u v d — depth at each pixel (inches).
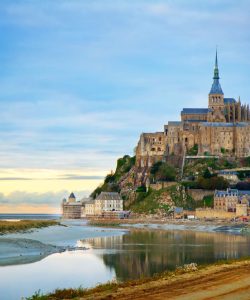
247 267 3073.3
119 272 4037.9
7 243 5654.5
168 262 4722.0
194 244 6904.5
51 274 3860.7
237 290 2279.8
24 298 2881.4
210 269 2999.5
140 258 5049.2
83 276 3801.7
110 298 2110.0
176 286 2384.4
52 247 5940.0
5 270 4010.8
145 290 2284.7
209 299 2068.2
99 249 6048.2
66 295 2292.1
